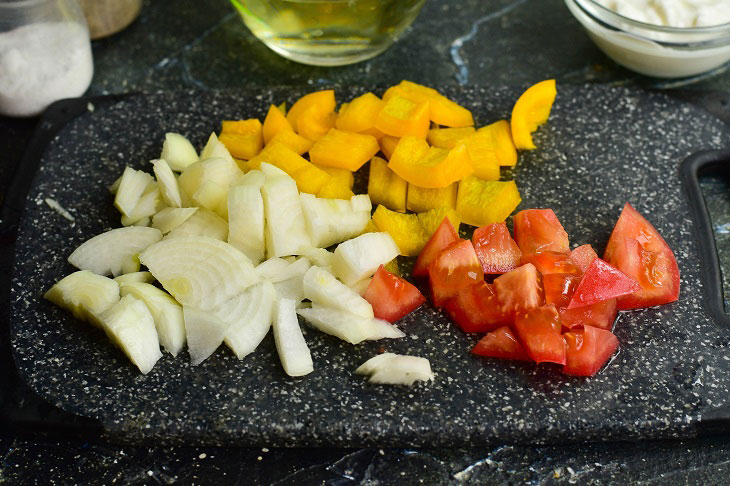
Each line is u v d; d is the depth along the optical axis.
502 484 0.59
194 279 0.63
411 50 0.78
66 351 0.62
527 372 0.61
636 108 0.72
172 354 0.62
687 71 0.74
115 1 0.77
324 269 0.63
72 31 0.73
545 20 0.80
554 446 0.60
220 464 0.60
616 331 0.63
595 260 0.62
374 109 0.68
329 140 0.67
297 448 0.60
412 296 0.63
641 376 0.61
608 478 0.59
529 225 0.65
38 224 0.67
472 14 0.80
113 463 0.60
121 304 0.62
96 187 0.68
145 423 0.59
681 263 0.65
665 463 0.60
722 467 0.60
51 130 0.71
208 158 0.66
